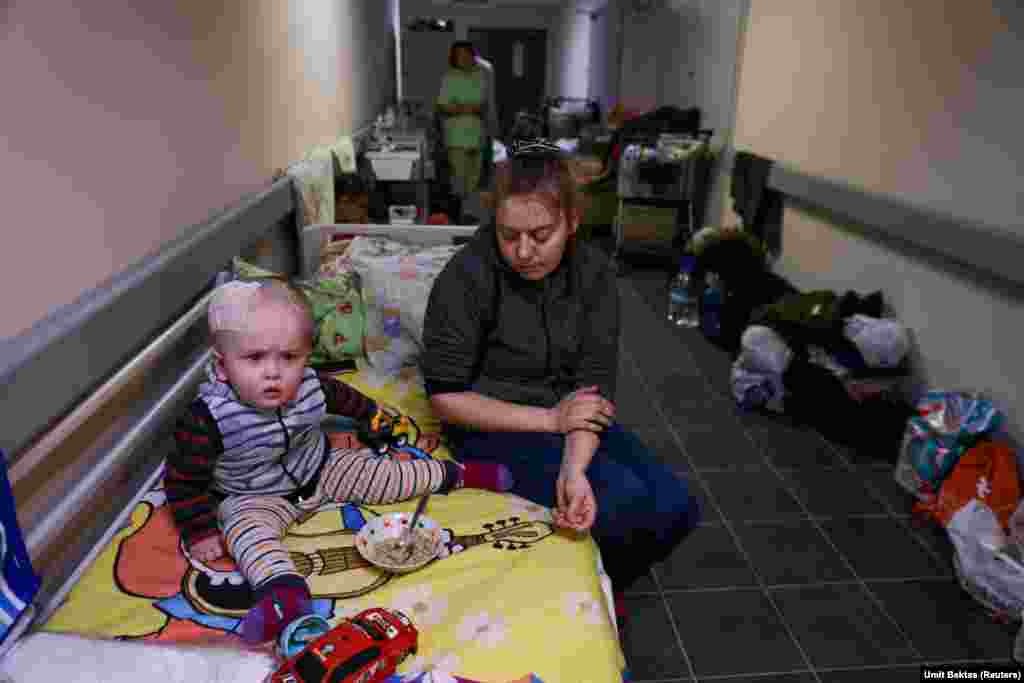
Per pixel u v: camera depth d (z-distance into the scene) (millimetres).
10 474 932
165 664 863
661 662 1617
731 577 1904
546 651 967
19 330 1011
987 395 2303
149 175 1421
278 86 2398
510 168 1260
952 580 1910
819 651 1659
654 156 4633
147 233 1414
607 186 5562
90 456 1224
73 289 1150
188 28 1619
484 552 1176
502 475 1354
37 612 1005
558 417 1351
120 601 1035
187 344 1604
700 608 1789
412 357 1796
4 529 868
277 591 1005
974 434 2176
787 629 1725
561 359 1447
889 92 2893
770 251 4039
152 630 983
